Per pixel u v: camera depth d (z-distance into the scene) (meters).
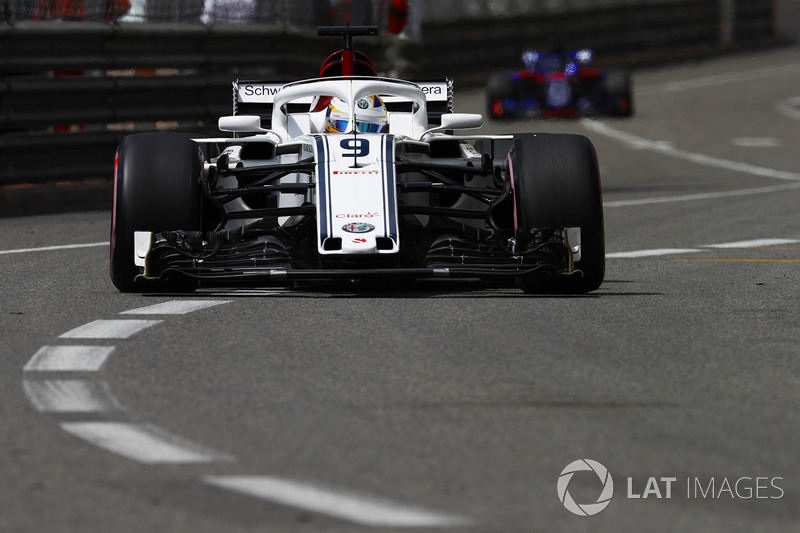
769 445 13.34
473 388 15.88
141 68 45.91
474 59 115.25
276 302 22.92
